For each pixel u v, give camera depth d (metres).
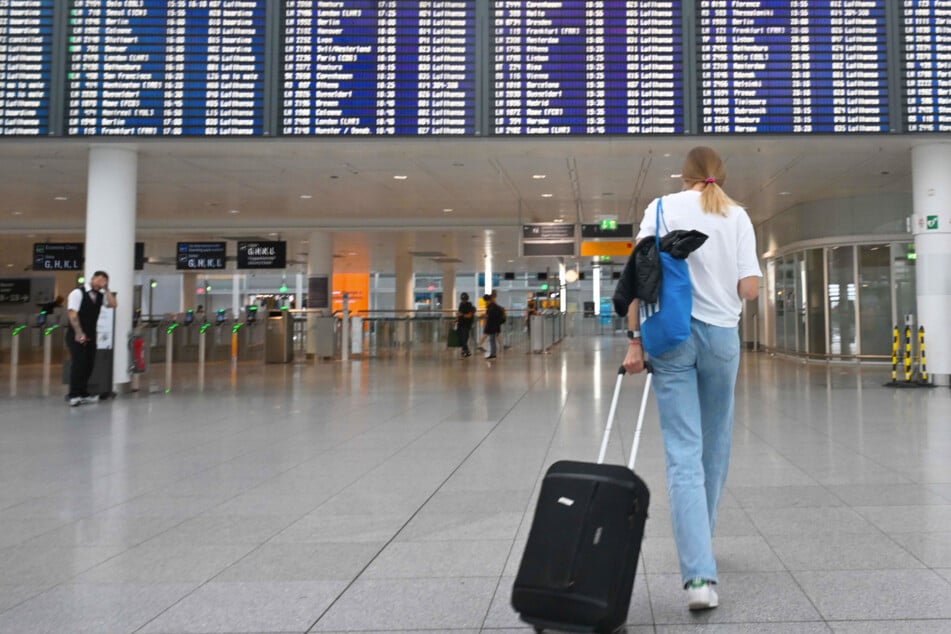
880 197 16.50
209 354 23.50
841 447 6.31
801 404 9.32
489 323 19.59
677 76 9.55
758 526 4.08
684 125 9.52
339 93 9.66
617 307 3.10
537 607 2.53
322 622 2.91
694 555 2.93
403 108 9.62
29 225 21.06
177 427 8.05
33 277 34.69
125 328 11.23
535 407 9.39
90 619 2.95
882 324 16.80
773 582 3.24
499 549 3.79
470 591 3.22
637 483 2.61
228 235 21.67
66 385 13.27
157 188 15.53
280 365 19.03
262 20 9.73
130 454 6.47
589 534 2.53
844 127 9.50
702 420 3.24
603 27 9.61
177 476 5.57
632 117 9.55
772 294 21.38
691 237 2.94
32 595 3.22
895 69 9.52
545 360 19.11
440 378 14.10
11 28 9.77
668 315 2.95
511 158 12.60
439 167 13.38
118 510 4.62
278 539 4.00
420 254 27.56
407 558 3.67
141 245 21.03
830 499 4.61
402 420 8.42
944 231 10.89
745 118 9.52
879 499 4.59
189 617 2.97
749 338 24.31
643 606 3.01
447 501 4.76
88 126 9.73
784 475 5.29
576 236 17.89
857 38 9.54
